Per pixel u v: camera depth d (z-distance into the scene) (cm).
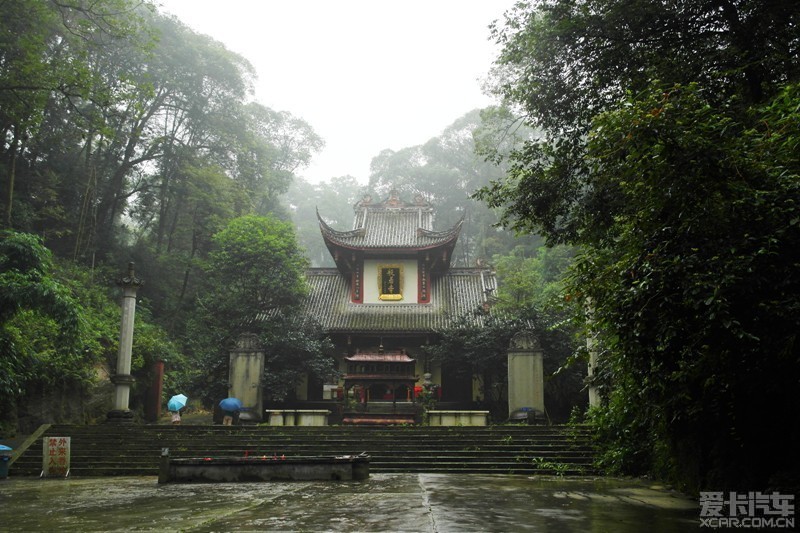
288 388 2795
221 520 685
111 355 2641
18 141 2703
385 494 973
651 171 674
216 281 3253
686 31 1119
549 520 692
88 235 3416
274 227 3303
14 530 628
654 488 1120
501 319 3072
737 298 647
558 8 1190
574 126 1248
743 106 1001
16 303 1566
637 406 1078
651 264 680
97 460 1636
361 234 3588
